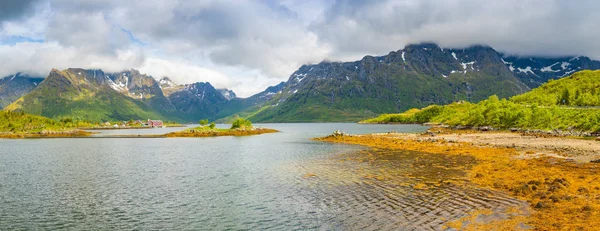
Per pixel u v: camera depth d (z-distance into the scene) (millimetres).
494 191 33250
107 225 27641
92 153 85500
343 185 38844
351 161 58469
